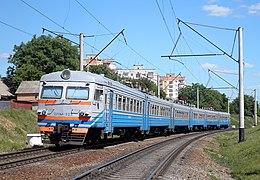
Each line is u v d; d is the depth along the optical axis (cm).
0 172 1293
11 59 8119
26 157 1731
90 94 2078
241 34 3338
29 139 2495
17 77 7812
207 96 11800
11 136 3002
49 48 7862
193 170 1680
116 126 2516
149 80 10569
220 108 12338
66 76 2112
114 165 1584
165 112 4247
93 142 2325
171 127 4578
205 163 2050
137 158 1956
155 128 4000
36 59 7875
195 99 11488
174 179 1377
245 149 2605
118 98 2531
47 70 7956
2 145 2269
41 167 1455
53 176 1271
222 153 2886
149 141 3338
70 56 8150
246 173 1730
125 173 1420
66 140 2058
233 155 2589
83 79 2098
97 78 2158
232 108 13262
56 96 2102
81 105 2062
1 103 4734
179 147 2719
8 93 8025
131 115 2880
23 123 3644
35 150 1980
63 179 1212
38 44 7981
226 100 13438
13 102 4931
